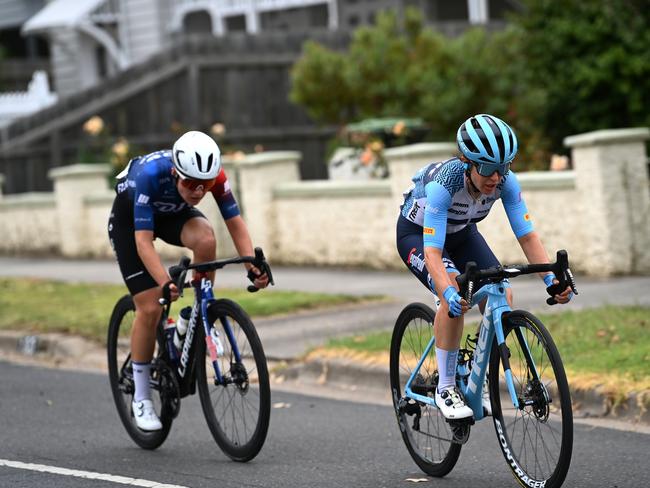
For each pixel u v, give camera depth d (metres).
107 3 55.56
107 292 27.19
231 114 44.88
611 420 14.52
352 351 18.42
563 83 32.19
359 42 39.56
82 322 23.44
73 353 21.92
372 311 22.48
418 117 36.81
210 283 13.51
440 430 12.38
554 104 32.78
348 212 29.45
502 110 35.25
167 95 44.88
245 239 13.74
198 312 13.48
